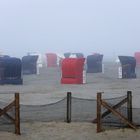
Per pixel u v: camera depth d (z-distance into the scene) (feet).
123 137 44.70
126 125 48.70
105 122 50.08
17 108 46.32
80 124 52.11
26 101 80.84
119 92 100.17
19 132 46.52
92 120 54.85
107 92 100.48
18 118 46.42
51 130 49.01
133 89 108.99
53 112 62.08
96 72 194.39
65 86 120.37
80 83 129.80
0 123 50.78
